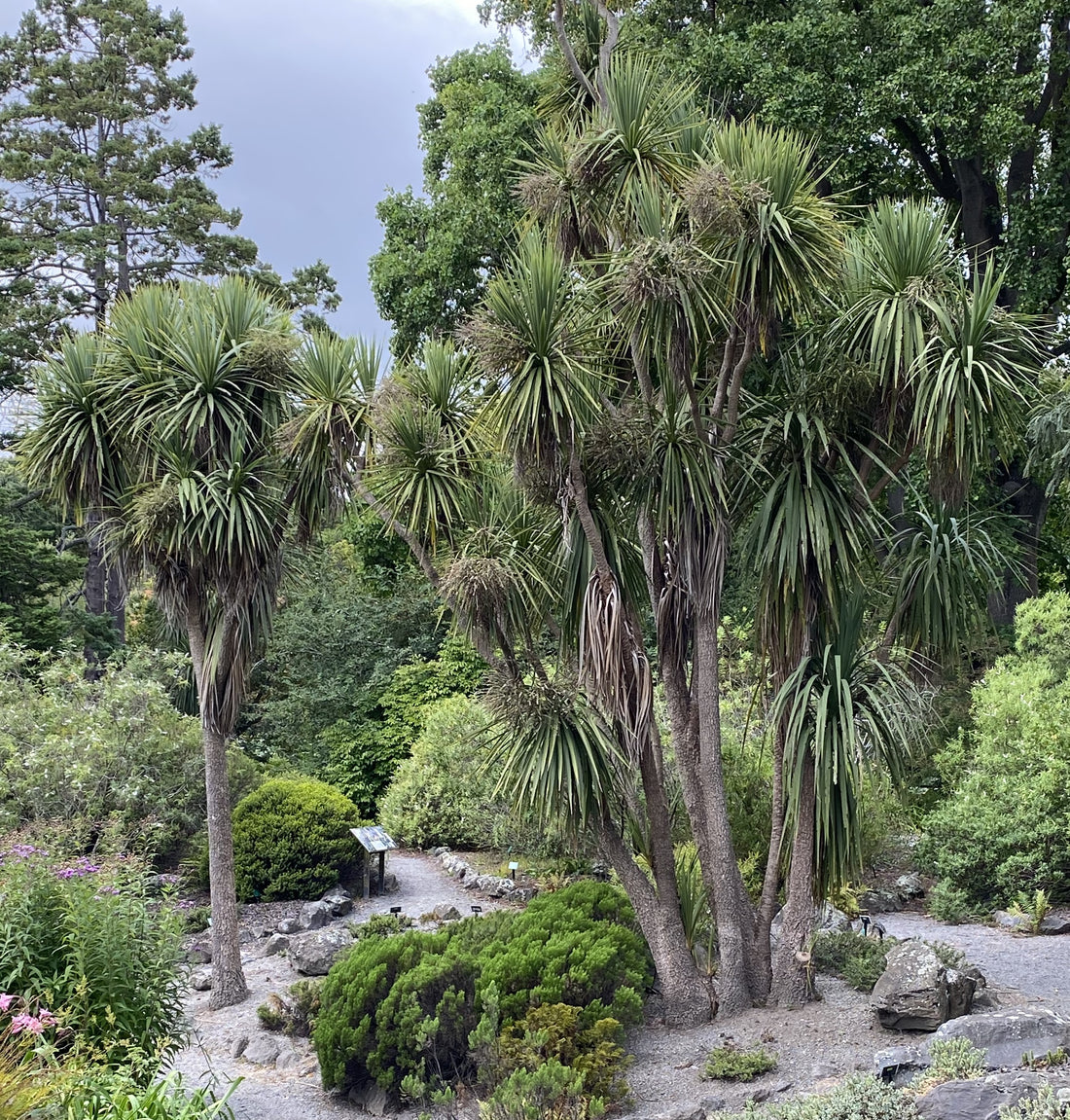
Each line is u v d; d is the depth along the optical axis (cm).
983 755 833
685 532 527
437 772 1231
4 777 923
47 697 1052
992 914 776
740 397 605
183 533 654
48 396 712
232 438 685
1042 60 1305
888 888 862
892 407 533
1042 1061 367
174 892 518
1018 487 1343
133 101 2027
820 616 552
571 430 505
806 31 1185
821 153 1191
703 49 1213
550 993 514
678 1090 453
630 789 576
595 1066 457
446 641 1480
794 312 539
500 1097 435
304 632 1594
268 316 748
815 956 603
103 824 926
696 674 548
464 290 1398
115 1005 400
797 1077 438
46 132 1938
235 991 686
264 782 1119
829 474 535
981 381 505
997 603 1296
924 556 595
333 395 635
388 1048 502
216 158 2052
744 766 759
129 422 699
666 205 519
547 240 589
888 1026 477
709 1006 541
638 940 587
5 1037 316
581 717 553
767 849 718
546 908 613
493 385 522
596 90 646
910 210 533
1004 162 1366
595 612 532
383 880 1000
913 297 508
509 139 1313
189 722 1109
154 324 714
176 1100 323
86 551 1873
